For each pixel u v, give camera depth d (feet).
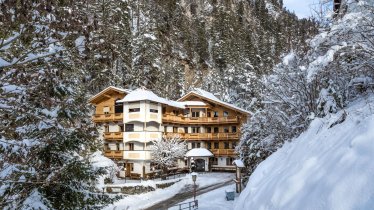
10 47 18.47
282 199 19.26
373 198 12.18
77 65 20.04
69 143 35.88
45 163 33.53
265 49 299.17
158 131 132.67
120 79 159.43
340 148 18.06
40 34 16.80
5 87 18.26
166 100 143.54
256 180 38.58
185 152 143.43
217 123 154.71
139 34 198.70
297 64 44.24
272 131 61.41
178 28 293.43
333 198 13.99
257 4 475.72
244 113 151.02
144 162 126.52
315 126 31.17
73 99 35.47
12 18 16.55
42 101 20.40
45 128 30.91
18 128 25.49
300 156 26.18
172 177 128.36
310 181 17.62
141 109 128.36
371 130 16.24
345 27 23.29
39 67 19.26
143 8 270.87
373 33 22.82
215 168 155.33
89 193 38.75
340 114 26.43
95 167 40.96
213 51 289.53
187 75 247.70
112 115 136.05
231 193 77.97
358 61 24.95
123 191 99.86
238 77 209.77
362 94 31.99
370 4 23.11
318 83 40.83
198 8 419.95
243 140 85.30
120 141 137.80
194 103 157.79
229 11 392.88
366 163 14.12
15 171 24.66
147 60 173.88
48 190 34.71
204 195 92.12
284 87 50.60
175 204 85.56
